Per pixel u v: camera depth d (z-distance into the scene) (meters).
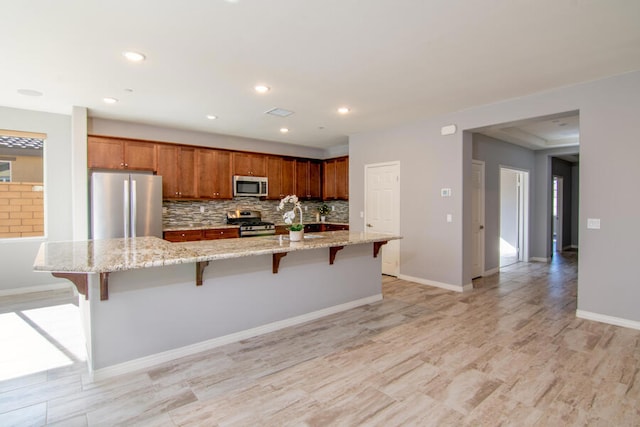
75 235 4.46
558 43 2.67
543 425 1.91
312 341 3.07
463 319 3.63
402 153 5.35
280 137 6.39
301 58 2.94
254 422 1.95
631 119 3.25
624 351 2.81
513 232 7.78
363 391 2.26
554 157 7.86
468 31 2.49
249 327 3.17
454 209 4.71
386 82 3.52
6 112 4.39
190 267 2.80
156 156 5.32
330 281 3.82
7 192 4.59
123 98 4.03
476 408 2.07
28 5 2.12
